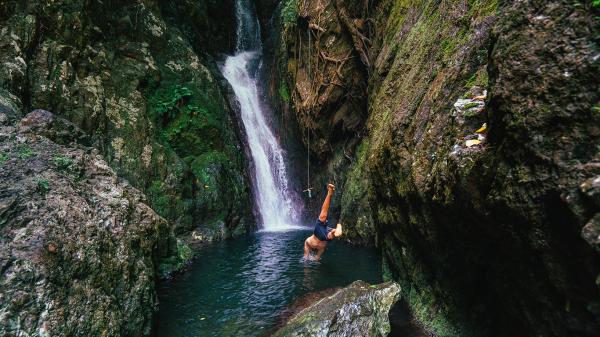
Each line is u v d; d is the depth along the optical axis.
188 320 4.56
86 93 8.04
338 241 8.77
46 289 2.97
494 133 2.26
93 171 4.99
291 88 12.07
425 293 4.15
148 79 9.94
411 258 4.46
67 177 4.32
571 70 1.79
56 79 7.45
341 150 10.58
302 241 9.12
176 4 13.21
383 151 4.92
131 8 10.41
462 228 2.83
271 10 15.82
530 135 1.90
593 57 1.72
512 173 2.03
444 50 4.32
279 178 13.04
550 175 1.79
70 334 2.98
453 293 3.54
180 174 9.28
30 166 4.08
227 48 15.95
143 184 8.52
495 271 2.62
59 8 8.07
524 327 2.57
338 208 10.40
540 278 2.08
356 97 9.92
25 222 3.27
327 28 10.16
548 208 1.82
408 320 4.25
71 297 3.17
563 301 1.95
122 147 8.42
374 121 6.82
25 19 7.21
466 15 4.17
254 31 16.52
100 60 8.81
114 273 3.86
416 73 5.09
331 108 10.34
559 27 1.90
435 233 3.44
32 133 4.83
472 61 3.57
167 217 8.76
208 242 9.03
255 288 5.62
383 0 8.66
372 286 4.26
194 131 10.43
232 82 14.28
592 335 1.86
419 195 3.50
